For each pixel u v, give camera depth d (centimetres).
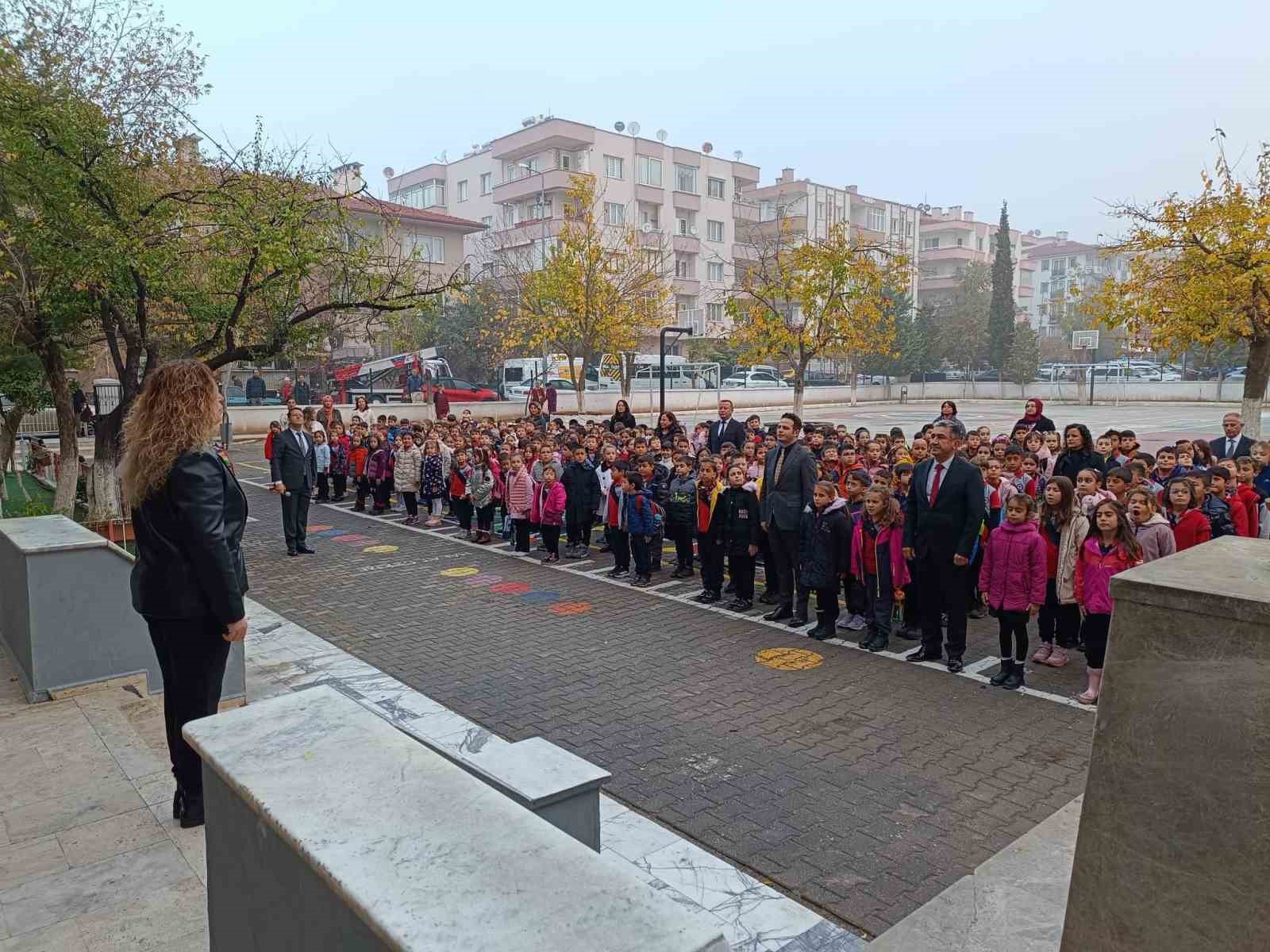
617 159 5006
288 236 1049
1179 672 150
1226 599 142
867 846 412
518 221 4812
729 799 461
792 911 356
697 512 909
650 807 453
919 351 5403
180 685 304
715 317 5406
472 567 1043
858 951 329
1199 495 707
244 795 131
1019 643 627
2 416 1348
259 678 625
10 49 1070
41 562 460
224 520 301
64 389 1216
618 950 92
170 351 1323
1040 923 205
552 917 98
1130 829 158
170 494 287
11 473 1805
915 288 7150
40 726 429
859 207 6769
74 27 1145
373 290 1162
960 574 654
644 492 949
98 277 997
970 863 396
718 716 576
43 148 983
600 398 3334
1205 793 148
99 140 1002
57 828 326
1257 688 141
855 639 752
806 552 754
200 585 290
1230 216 1345
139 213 1061
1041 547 612
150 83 1189
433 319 3556
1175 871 153
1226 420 1056
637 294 2955
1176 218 1425
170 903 275
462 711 587
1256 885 143
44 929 260
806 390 4544
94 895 280
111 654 484
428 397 2822
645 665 682
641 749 526
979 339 5972
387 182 5956
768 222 5662
